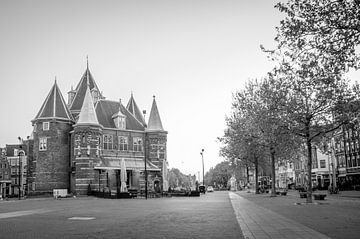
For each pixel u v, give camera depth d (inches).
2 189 3772.1
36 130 2770.7
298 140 1310.3
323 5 626.5
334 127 1235.2
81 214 938.1
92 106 2689.5
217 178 5629.9
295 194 2172.7
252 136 1754.4
